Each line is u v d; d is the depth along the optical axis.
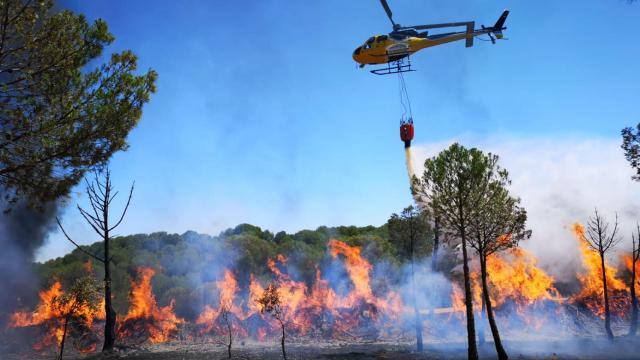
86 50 17.45
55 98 16.52
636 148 25.05
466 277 26.28
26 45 16.23
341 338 44.59
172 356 30.38
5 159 16.23
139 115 18.77
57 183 17.62
